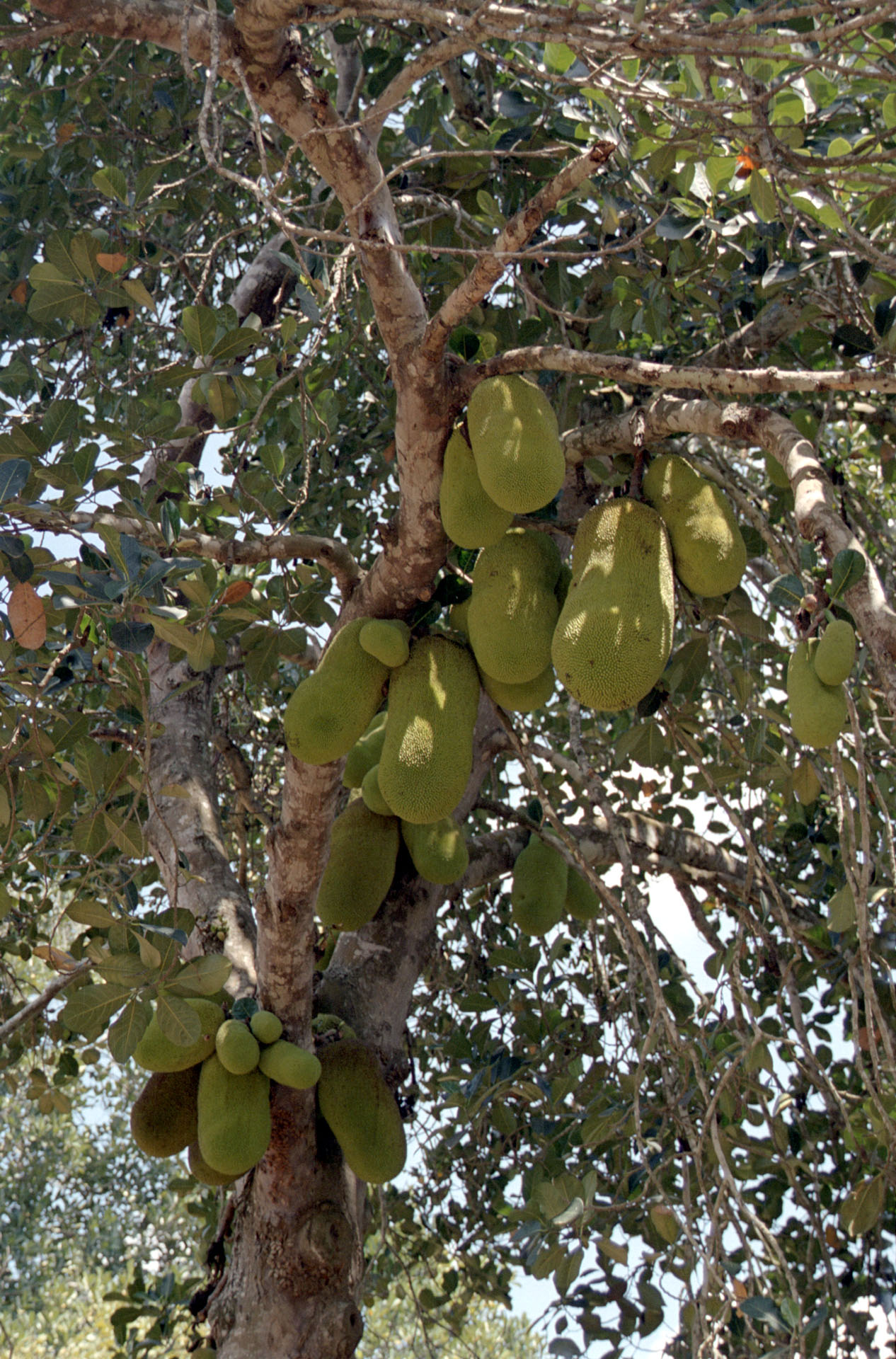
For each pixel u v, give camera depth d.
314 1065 2.41
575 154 2.59
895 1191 3.49
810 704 1.48
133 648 1.99
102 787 2.27
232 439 3.72
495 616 2.14
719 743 3.97
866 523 2.87
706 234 3.00
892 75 1.50
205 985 2.09
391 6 1.63
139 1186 10.43
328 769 2.27
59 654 2.22
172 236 4.57
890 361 2.39
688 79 2.37
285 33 2.04
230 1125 2.34
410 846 2.90
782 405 3.52
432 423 2.10
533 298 2.15
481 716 3.50
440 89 3.92
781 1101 2.70
